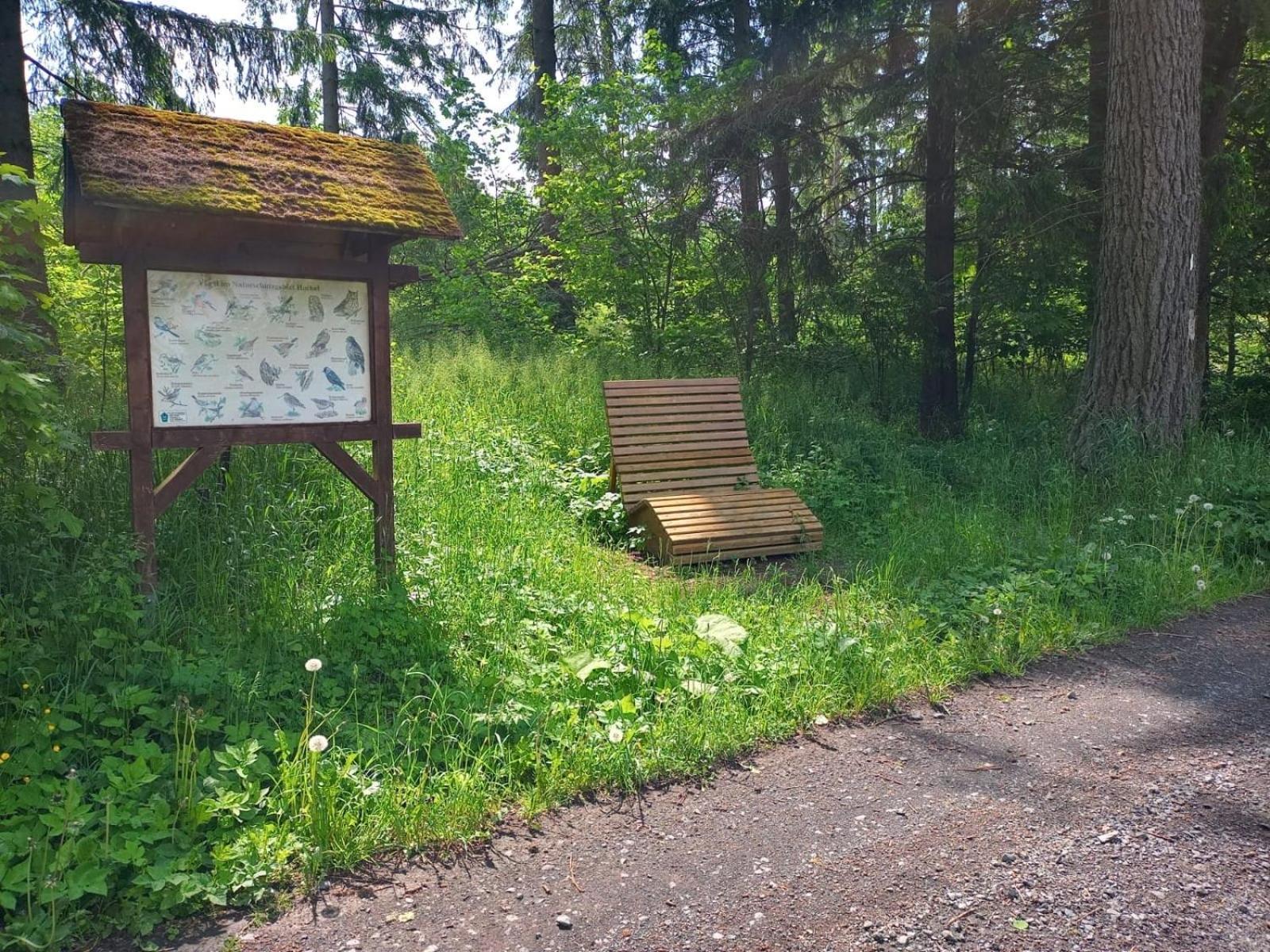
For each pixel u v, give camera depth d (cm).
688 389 880
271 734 392
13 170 426
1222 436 962
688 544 740
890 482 967
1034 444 1059
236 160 508
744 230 1453
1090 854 332
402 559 591
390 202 539
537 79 1972
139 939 285
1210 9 1148
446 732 407
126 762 362
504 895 310
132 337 487
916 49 1358
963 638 545
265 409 527
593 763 385
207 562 535
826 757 414
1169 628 586
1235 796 374
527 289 1705
